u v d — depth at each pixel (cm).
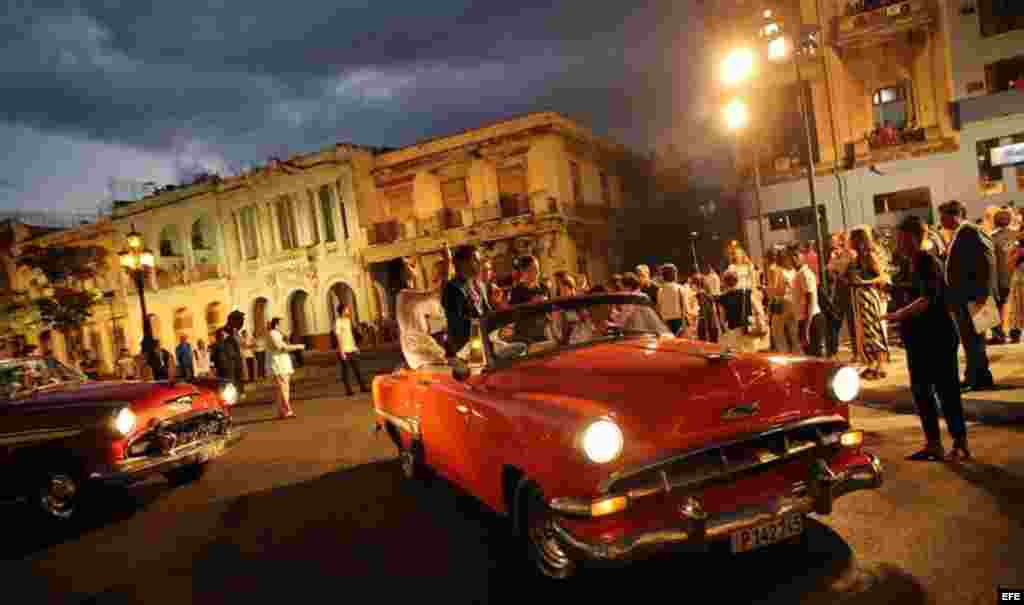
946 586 304
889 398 666
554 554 334
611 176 3100
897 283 500
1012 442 488
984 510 379
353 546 464
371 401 1205
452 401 436
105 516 649
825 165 2092
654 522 299
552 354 446
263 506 602
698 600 321
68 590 454
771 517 309
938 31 1959
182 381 711
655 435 305
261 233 3077
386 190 2858
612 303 491
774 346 937
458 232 2606
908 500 408
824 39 2073
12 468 610
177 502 662
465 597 358
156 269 3422
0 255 3934
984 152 1928
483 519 490
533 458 324
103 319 3662
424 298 668
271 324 1156
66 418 609
